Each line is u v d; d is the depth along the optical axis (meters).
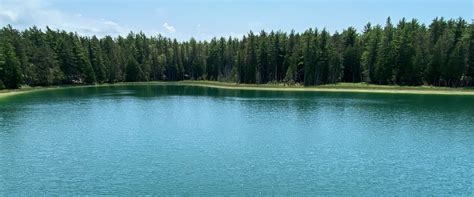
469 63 140.38
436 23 162.25
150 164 43.47
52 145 52.56
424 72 146.12
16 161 44.66
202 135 59.59
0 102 104.06
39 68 159.75
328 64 162.88
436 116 78.31
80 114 82.12
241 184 36.91
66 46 177.75
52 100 111.00
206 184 36.88
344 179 38.38
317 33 170.75
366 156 46.94
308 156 46.94
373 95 125.31
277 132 62.00
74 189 35.62
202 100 113.75
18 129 63.84
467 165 43.16
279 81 179.50
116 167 42.34
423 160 45.19
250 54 180.12
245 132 62.03
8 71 139.88
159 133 61.16
